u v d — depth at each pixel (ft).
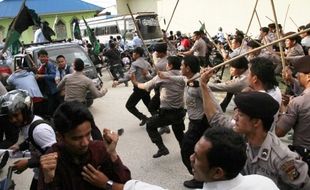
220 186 5.58
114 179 7.24
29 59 29.30
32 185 10.41
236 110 7.53
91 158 7.05
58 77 25.57
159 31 68.13
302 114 9.35
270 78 10.12
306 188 7.42
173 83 17.28
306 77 10.46
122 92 39.45
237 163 5.43
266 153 7.30
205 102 9.76
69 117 6.58
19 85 23.16
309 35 27.37
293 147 9.32
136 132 24.21
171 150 20.27
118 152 20.59
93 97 20.90
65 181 6.91
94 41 53.06
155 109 23.21
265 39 30.99
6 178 9.16
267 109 7.20
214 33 81.56
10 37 20.66
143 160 19.20
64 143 6.94
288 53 24.77
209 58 40.27
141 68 23.38
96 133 12.52
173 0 90.02
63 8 118.93
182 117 17.75
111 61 45.91
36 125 8.84
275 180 7.39
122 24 72.18
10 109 8.87
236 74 14.32
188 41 50.37
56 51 31.81
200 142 5.65
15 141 11.27
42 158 6.59
